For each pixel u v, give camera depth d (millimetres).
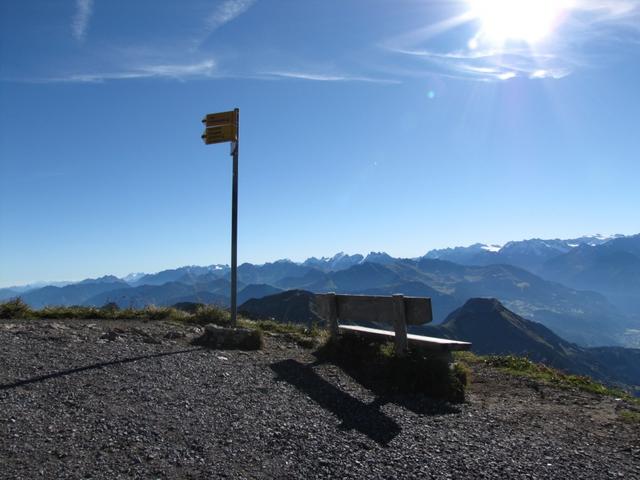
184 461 5250
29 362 8391
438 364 9141
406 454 5891
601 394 10078
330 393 8469
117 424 6102
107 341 10594
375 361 10344
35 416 6098
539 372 12039
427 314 9453
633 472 5711
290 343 12703
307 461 5508
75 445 5402
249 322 15141
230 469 5145
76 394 7055
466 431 6996
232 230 12906
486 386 10383
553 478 5406
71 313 14531
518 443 6562
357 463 5523
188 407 6984
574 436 7082
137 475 4828
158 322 14102
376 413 7562
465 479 5262
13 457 4957
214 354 10414
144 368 8750
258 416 6895
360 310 10930
